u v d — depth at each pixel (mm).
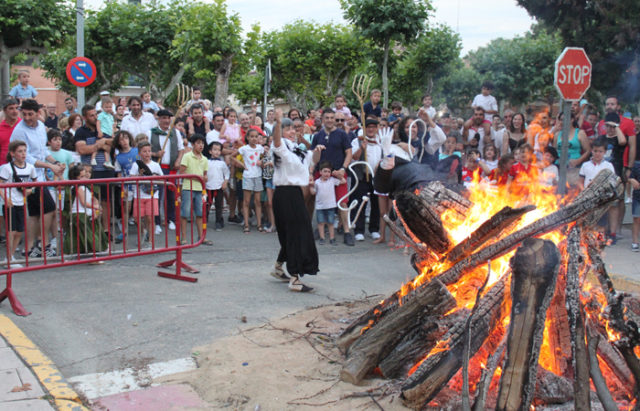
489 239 3801
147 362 4129
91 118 8609
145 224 8461
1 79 17547
